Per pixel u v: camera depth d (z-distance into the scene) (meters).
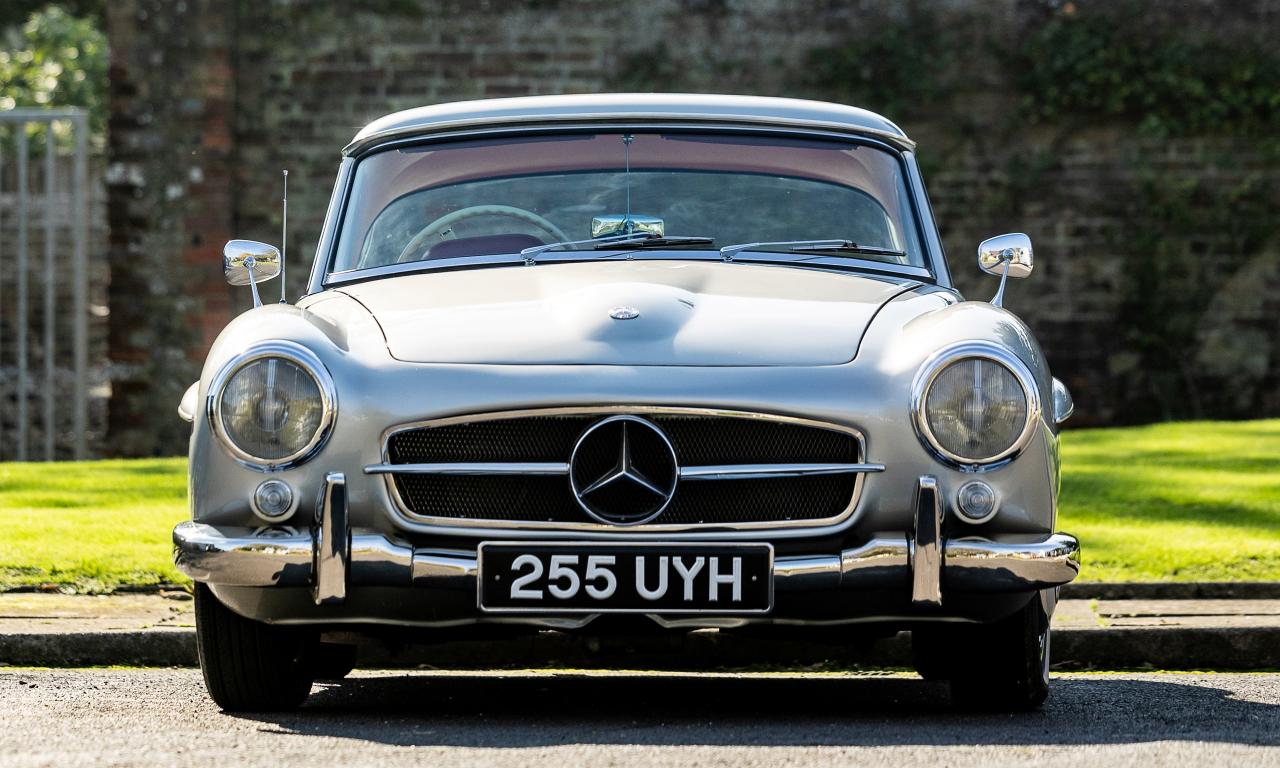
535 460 7.97
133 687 9.99
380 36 28.89
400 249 10.12
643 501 7.93
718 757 7.27
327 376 8.02
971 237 29.47
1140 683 10.42
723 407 7.91
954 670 8.90
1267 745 7.72
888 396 8.02
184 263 28.19
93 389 32.31
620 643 11.79
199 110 28.30
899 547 7.87
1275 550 14.12
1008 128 29.41
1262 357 29.52
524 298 8.89
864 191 10.38
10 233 33.00
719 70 29.14
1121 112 29.50
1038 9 29.39
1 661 11.34
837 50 29.25
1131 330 29.47
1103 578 13.48
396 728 8.23
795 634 8.23
